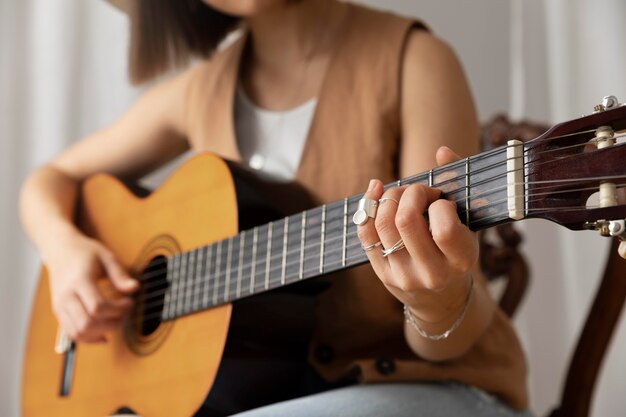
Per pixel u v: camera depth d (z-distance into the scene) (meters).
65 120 2.48
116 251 1.65
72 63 2.50
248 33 1.64
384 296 1.36
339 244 1.13
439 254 0.95
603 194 0.86
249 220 1.36
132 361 1.49
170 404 1.38
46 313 1.76
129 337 1.52
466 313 1.20
